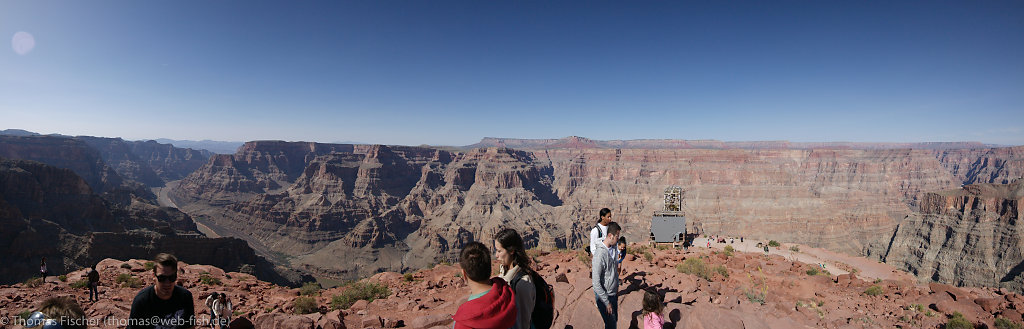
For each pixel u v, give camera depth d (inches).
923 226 6146.7
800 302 494.0
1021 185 5452.8
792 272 794.8
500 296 152.3
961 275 5054.1
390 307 443.8
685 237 1535.4
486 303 147.5
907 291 623.8
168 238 3319.4
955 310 503.5
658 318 280.7
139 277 807.7
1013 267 4478.3
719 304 395.2
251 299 594.2
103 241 3129.9
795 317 402.3
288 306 511.2
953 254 5334.6
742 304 413.4
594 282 278.4
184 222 5935.0
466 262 154.6
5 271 2760.8
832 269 1135.0
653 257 868.6
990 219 5255.9
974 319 478.0
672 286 499.5
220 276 852.6
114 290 666.2
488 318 144.3
